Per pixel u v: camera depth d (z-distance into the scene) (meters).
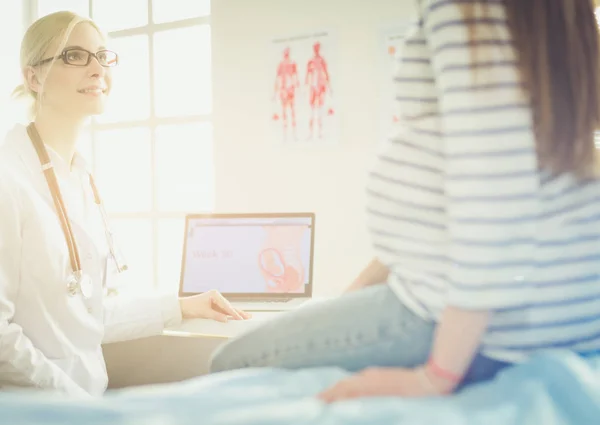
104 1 2.65
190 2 2.46
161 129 2.56
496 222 0.55
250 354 0.83
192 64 2.49
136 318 1.34
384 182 0.71
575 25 0.61
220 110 2.28
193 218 1.72
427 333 0.71
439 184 0.65
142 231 2.63
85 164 1.45
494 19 0.59
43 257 1.16
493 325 0.62
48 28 1.32
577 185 0.63
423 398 0.55
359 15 2.04
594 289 0.63
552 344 0.62
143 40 2.56
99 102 1.36
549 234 0.61
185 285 1.64
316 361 0.78
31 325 1.16
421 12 0.66
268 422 0.45
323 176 2.11
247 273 1.63
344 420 0.46
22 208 1.15
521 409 0.49
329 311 0.78
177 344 1.83
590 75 0.61
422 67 0.66
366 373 0.59
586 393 0.49
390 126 2.00
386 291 0.76
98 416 0.47
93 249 1.29
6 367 1.06
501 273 0.55
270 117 2.19
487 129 0.56
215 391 0.57
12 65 2.66
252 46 2.22
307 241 1.63
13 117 2.63
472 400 0.53
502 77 0.57
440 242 0.65
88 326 1.23
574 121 0.60
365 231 2.04
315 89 2.11
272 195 2.20
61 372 1.12
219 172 2.29
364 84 2.04
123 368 1.83
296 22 2.15
